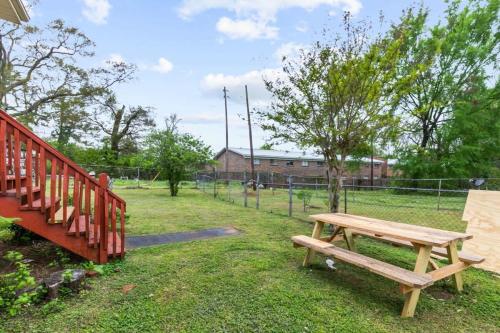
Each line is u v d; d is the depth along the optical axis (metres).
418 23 12.96
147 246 4.35
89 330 2.09
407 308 2.39
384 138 5.54
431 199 13.30
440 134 17.95
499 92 17.00
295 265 3.59
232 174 25.36
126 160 27.70
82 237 3.36
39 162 3.17
